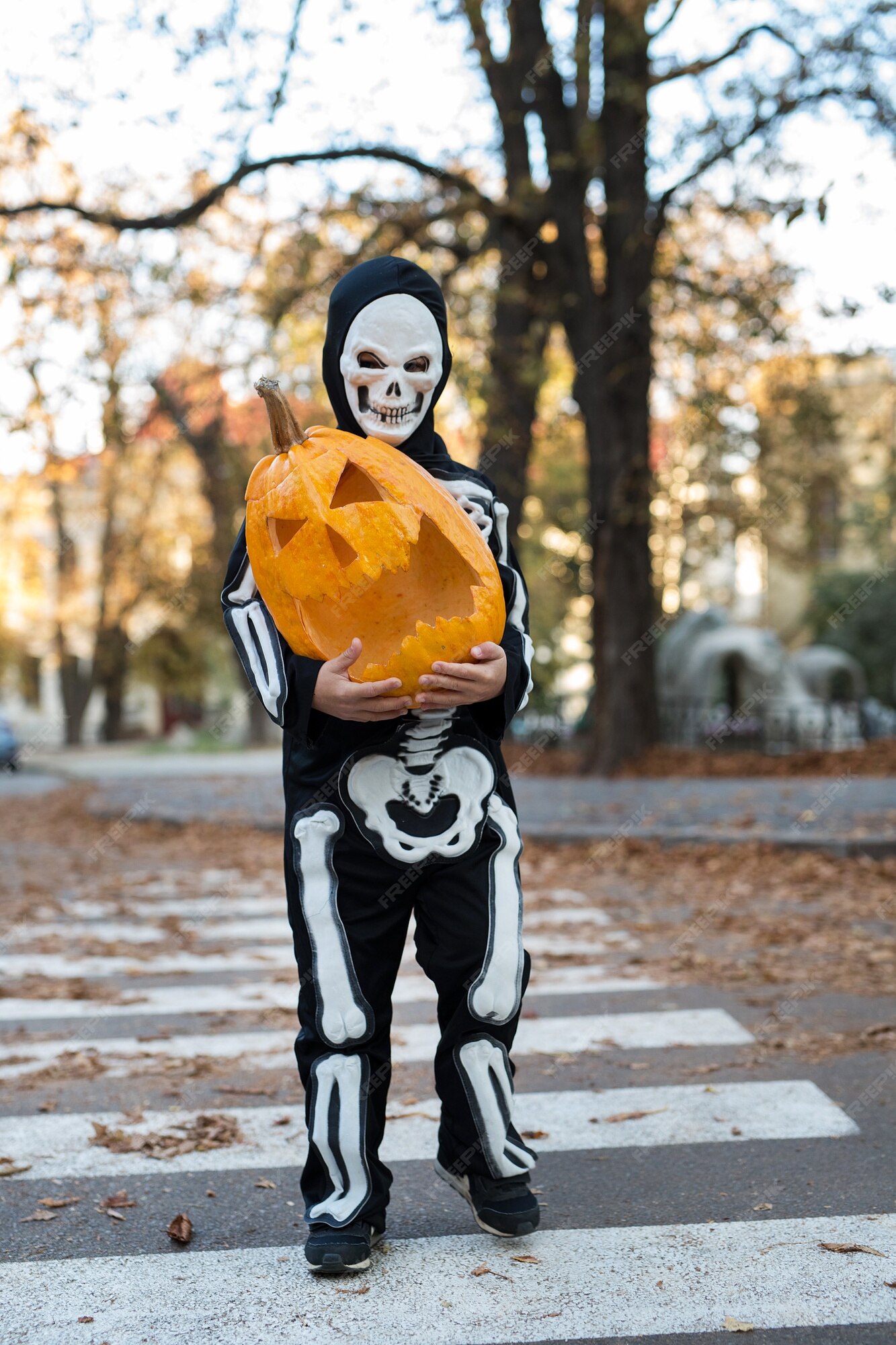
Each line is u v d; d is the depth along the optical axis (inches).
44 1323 109.2
